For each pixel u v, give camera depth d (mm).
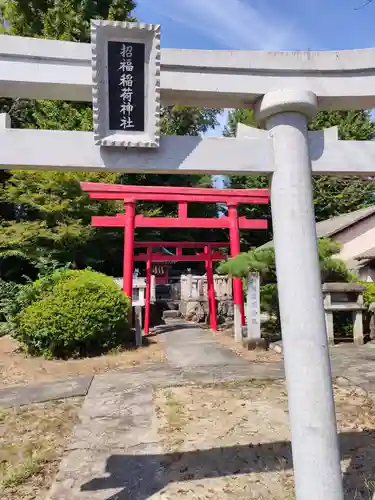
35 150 2607
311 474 2584
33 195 13742
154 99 2639
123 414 5176
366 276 14070
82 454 4035
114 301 9055
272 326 11312
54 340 8461
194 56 2830
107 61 2627
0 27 17516
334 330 10648
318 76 2943
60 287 8883
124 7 18031
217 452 3990
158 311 17359
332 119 20062
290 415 2701
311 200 2801
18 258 15984
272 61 2898
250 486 3355
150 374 7270
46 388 6531
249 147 2826
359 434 4352
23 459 4016
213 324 13086
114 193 10734
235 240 11492
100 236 15906
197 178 20500
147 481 3477
